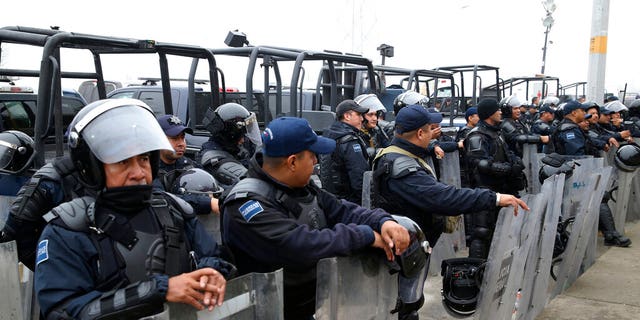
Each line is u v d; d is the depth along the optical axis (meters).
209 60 4.92
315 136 1.97
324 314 1.81
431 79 10.57
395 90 9.23
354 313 1.94
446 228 3.23
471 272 3.02
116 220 1.50
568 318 4.15
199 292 1.41
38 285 1.42
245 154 3.71
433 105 9.49
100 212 1.49
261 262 1.92
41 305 1.41
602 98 9.41
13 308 1.85
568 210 4.49
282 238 1.81
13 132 3.08
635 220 7.42
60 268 1.42
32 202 2.18
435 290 4.74
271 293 1.60
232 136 3.49
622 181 6.25
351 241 1.87
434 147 4.88
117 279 1.46
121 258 1.47
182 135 3.27
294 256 1.82
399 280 2.69
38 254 1.45
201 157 3.49
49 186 2.20
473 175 4.77
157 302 1.36
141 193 1.52
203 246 1.72
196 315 1.45
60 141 3.39
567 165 4.61
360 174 4.07
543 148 8.00
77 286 1.41
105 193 1.50
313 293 2.02
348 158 4.10
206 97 6.79
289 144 1.90
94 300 1.38
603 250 6.07
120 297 1.36
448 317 4.12
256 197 1.90
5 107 5.20
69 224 1.45
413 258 2.05
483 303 2.86
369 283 2.01
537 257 3.71
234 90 7.20
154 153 1.67
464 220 5.75
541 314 4.23
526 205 2.88
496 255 2.83
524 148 6.13
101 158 1.47
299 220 1.97
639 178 7.30
